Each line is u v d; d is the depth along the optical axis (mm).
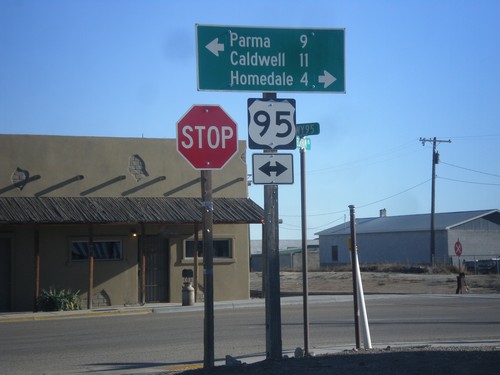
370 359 10164
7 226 25453
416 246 67688
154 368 12422
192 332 17703
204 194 10297
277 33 10375
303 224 12242
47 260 26141
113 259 27109
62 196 26516
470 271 55719
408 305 25422
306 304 12062
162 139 28281
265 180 10039
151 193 27875
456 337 15805
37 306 24750
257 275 60000
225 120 10422
